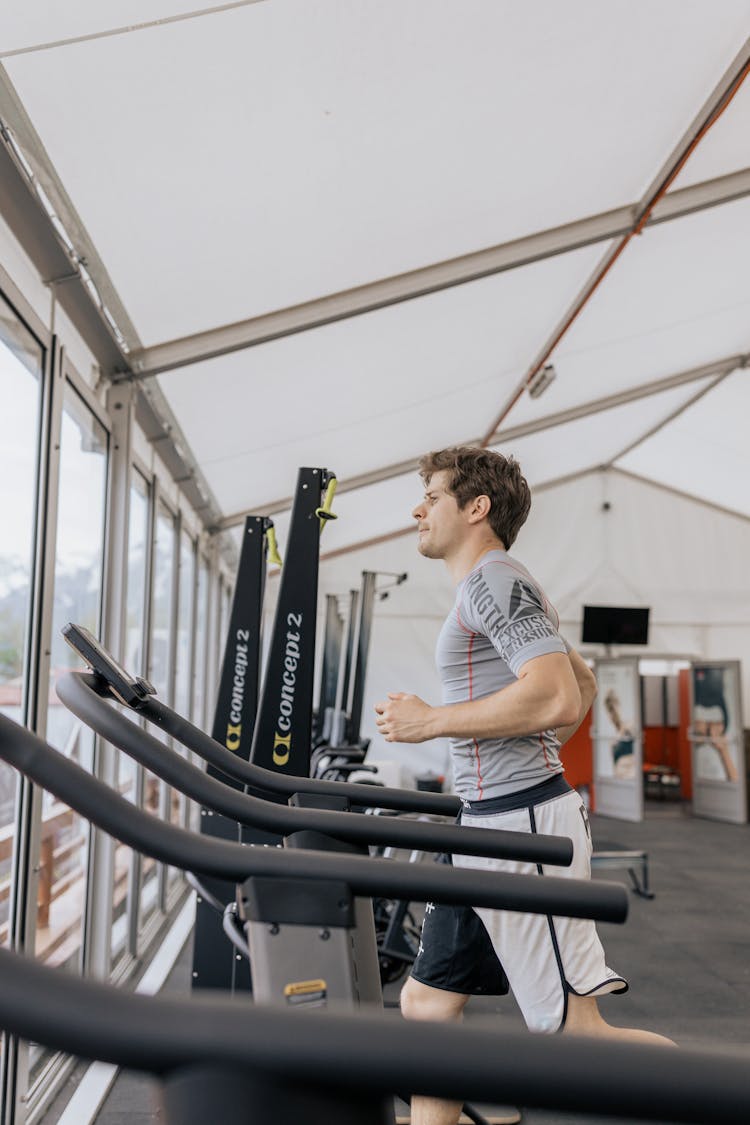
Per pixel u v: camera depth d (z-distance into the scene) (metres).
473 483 1.88
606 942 4.98
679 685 13.18
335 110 2.73
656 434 10.88
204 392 4.51
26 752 0.69
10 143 2.29
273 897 0.76
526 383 7.15
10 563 2.60
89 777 0.70
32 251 2.73
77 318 3.25
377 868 0.78
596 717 11.24
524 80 3.08
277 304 3.96
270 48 2.31
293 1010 0.45
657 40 3.20
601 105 3.52
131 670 4.59
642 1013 3.78
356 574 12.18
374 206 3.47
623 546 12.54
